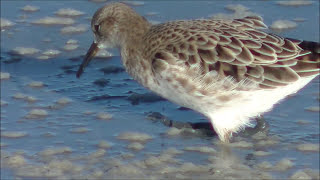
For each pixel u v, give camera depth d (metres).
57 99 14.73
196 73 12.82
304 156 13.19
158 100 14.70
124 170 12.81
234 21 13.48
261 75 12.72
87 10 17.88
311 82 14.99
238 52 12.81
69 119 14.15
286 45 12.90
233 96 12.87
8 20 17.45
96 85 15.20
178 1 18.20
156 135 13.75
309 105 14.45
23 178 12.60
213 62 12.81
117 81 15.32
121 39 13.91
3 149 13.31
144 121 14.11
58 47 16.58
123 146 13.44
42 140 13.56
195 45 12.94
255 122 14.05
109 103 14.62
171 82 12.96
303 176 12.67
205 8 17.88
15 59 16.12
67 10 17.84
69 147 13.39
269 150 13.36
